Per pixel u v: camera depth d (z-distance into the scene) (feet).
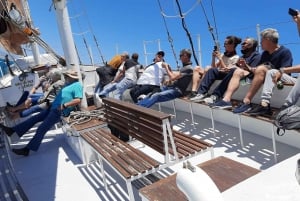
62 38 17.90
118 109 12.61
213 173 7.90
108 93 22.09
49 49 20.62
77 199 11.32
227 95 13.89
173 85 17.47
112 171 13.08
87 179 12.73
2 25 18.22
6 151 14.94
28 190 12.41
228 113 15.93
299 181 5.06
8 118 19.19
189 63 17.57
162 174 11.74
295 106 9.14
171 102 20.79
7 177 12.23
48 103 18.54
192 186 3.97
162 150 9.77
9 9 17.03
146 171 9.34
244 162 12.01
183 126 17.13
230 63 16.63
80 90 16.49
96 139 12.69
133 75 21.62
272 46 13.06
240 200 4.92
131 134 11.80
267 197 4.87
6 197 10.75
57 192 11.99
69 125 15.24
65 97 16.15
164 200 6.82
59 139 18.25
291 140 12.66
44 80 22.29
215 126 16.26
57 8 17.35
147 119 10.27
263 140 13.66
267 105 11.79
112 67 24.27
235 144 13.75
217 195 3.88
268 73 11.91
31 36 19.06
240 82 14.49
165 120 9.41
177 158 9.84
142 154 10.56
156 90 18.66
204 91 15.60
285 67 12.57
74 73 16.89
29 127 16.92
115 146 11.61
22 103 18.86
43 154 16.16
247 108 12.45
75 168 13.94
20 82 22.31
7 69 29.99
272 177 5.40
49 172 13.89
